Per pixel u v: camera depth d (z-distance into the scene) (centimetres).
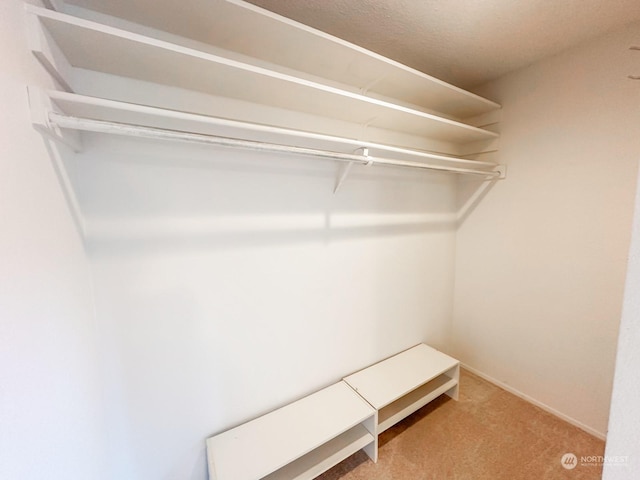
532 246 197
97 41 80
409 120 162
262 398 152
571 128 172
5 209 52
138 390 118
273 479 132
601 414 170
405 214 208
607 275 164
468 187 234
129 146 108
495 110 206
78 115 98
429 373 189
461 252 245
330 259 171
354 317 187
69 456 73
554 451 162
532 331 201
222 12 98
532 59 178
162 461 126
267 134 136
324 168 161
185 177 120
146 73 102
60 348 73
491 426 182
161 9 96
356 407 156
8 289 52
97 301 106
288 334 158
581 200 171
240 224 136
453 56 173
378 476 149
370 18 133
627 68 148
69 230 87
